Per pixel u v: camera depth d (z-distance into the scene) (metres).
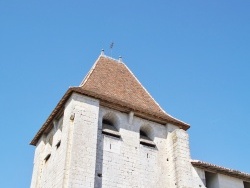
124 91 31.73
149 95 33.44
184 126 30.38
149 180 26.89
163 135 29.59
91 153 24.88
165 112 31.80
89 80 30.48
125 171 26.27
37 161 29.95
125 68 35.41
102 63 34.09
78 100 26.77
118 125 28.08
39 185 28.58
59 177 24.17
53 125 29.30
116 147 26.89
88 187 23.53
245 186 30.83
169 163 28.39
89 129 25.81
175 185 27.06
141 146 28.06
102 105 28.03
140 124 29.05
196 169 28.08
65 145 24.92
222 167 28.64
